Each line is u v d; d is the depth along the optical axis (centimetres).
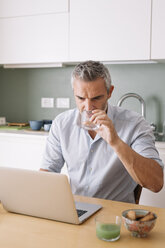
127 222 105
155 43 260
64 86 335
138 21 263
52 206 115
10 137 300
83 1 279
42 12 296
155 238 104
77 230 110
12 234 107
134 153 132
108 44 274
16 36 310
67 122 175
